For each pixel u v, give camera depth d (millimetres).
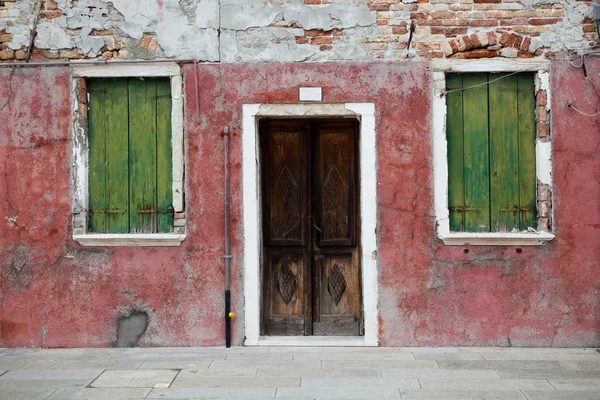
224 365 5703
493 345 6242
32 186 6355
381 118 6262
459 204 6367
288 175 6980
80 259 6340
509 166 6367
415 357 5914
